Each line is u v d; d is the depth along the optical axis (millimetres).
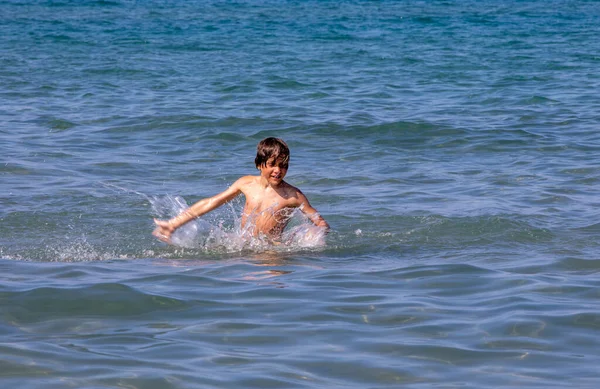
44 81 66875
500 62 80500
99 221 29516
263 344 17516
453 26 119562
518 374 15961
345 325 18688
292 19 129625
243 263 24359
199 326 18609
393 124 49062
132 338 17844
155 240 27297
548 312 19453
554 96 60438
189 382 15508
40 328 18516
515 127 48719
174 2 166375
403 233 28109
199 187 35344
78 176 36688
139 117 51281
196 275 22797
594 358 16734
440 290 21438
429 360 16672
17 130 47031
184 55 85750
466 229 28375
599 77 70312
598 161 39906
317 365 16406
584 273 23062
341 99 59344
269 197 27672
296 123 49781
